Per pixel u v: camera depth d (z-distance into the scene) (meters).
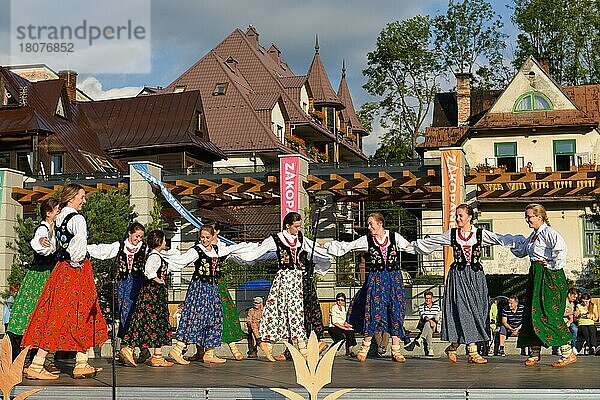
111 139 33.66
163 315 8.69
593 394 5.73
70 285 7.27
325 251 8.70
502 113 30.47
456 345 8.31
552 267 7.68
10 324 7.67
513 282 25.59
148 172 20.09
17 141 28.98
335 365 8.04
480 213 28.83
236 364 8.69
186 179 21.38
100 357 10.18
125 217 18.16
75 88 37.38
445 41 43.62
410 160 20.67
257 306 10.38
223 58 43.69
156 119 34.12
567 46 40.91
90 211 17.78
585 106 32.94
